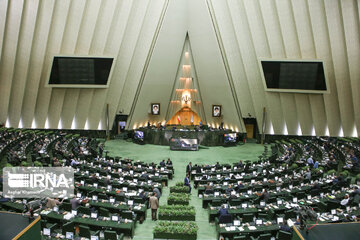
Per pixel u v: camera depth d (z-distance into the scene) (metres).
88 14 24.73
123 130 32.31
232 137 28.88
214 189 13.19
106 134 30.75
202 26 27.73
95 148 24.44
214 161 22.47
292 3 22.98
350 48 22.98
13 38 23.30
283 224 9.27
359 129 26.41
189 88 32.41
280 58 25.45
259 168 17.69
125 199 11.55
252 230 9.28
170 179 17.02
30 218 6.93
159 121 33.03
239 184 13.28
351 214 10.38
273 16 24.28
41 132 27.16
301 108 28.05
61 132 28.44
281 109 28.69
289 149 22.14
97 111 29.78
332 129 27.84
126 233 9.70
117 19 25.61
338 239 6.49
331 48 23.77
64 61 26.02
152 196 11.30
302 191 13.17
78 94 28.66
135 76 29.20
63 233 8.49
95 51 26.55
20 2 21.75
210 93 31.16
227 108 30.64
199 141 28.41
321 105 27.53
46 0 22.89
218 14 26.17
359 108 25.55
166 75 30.42
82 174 14.92
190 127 32.25
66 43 25.61
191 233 9.57
